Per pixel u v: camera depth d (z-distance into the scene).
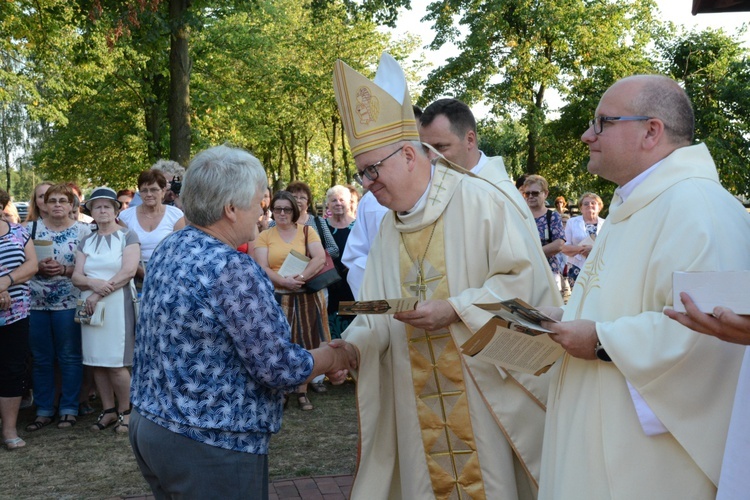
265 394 2.44
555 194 29.69
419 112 3.77
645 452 2.14
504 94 24.58
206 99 21.69
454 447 2.96
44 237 5.92
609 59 25.44
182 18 14.46
